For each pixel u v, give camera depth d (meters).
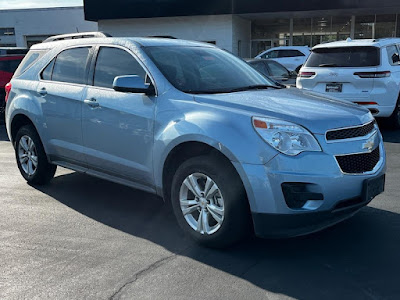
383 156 3.90
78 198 5.13
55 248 3.77
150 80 4.13
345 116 3.59
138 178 4.25
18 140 5.67
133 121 4.12
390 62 8.72
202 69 4.45
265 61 11.70
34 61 5.56
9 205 4.90
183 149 3.86
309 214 3.31
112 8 22.52
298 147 3.30
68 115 4.80
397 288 3.07
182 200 3.81
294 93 4.29
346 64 8.73
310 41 24.70
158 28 23.56
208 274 3.29
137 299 2.97
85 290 3.08
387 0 19.69
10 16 28.78
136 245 3.82
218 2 21.48
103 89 4.51
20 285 3.15
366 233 3.99
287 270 3.34
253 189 3.31
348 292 3.03
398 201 4.81
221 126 3.46
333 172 3.33
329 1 20.36
